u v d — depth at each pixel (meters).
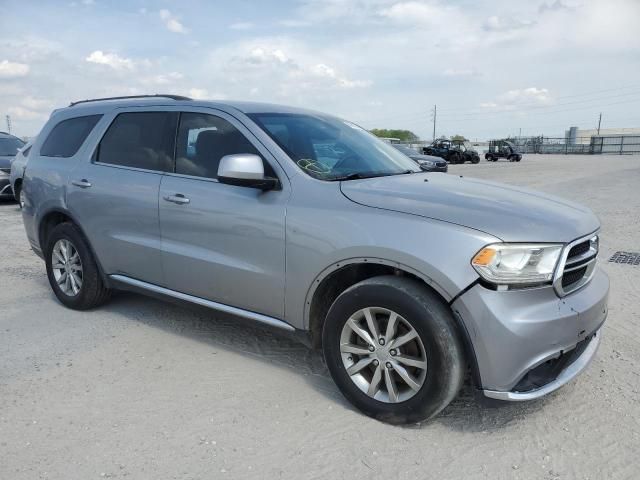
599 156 52.28
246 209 3.46
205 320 4.62
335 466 2.68
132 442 2.87
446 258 2.71
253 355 3.94
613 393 3.39
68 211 4.64
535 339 2.66
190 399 3.31
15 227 9.23
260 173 3.29
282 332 3.46
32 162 5.12
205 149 3.84
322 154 3.65
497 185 3.70
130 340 4.20
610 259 6.69
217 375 3.62
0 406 3.22
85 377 3.59
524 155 57.81
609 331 4.38
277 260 3.34
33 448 2.81
